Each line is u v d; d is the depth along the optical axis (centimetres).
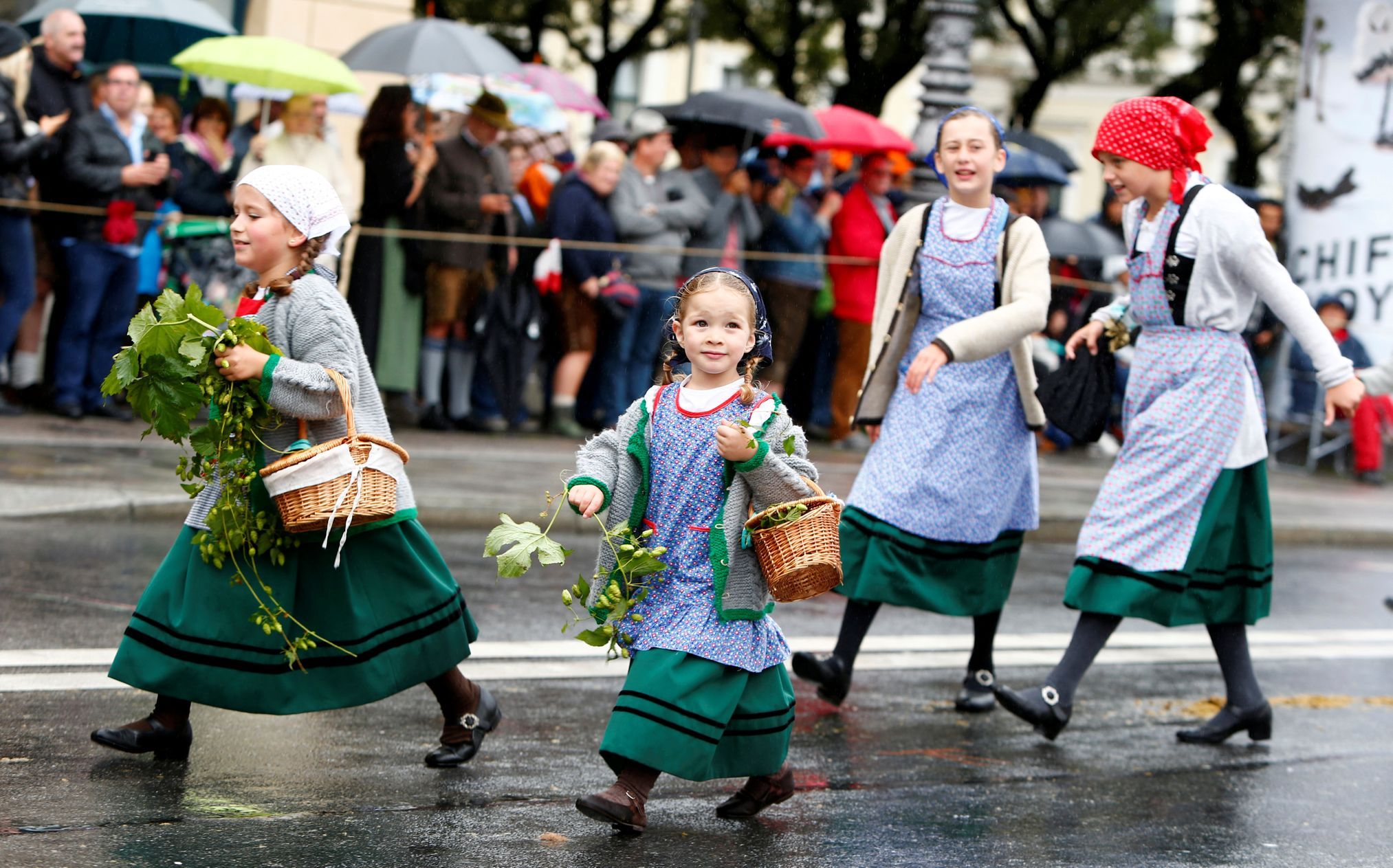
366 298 1816
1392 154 2278
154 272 1706
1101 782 831
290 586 712
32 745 754
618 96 4203
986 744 897
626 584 681
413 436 1830
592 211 1884
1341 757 913
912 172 2167
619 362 1923
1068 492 1905
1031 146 2397
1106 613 892
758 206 1980
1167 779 845
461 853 655
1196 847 728
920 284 978
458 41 1856
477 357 1914
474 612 1117
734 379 707
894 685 1029
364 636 721
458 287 1845
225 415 694
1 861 602
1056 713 884
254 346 693
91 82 1683
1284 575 1603
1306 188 2355
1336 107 2316
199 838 648
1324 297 2350
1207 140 902
